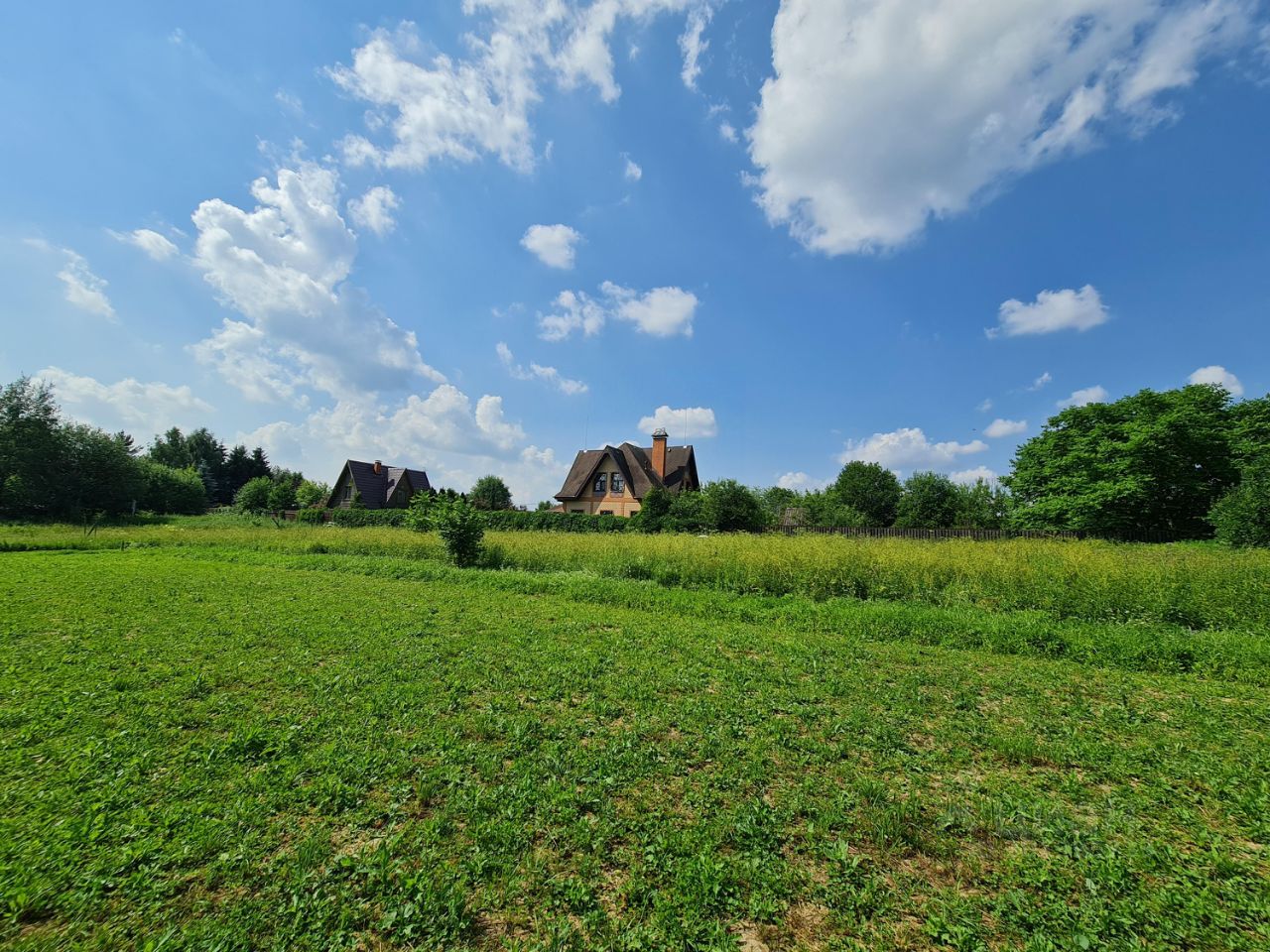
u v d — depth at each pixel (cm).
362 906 271
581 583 1383
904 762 450
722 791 395
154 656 711
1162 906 278
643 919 269
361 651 759
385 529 2970
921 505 4056
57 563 1791
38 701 539
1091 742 489
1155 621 912
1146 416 3091
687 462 4291
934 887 300
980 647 844
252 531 3089
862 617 977
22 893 267
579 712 546
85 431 4050
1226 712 572
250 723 501
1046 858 324
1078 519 3098
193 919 263
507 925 266
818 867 314
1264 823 359
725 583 1362
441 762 430
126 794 369
